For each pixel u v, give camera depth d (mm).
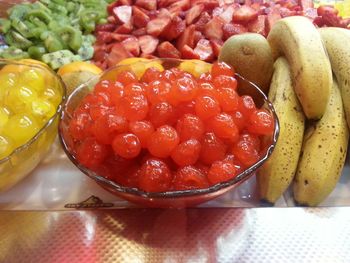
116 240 234
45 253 228
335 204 265
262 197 259
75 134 242
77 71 315
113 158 226
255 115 241
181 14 417
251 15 404
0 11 449
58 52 400
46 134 254
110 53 397
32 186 268
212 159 225
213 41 396
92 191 265
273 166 254
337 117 269
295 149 262
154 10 431
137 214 246
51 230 239
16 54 403
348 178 279
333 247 232
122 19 423
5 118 257
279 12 422
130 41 402
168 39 410
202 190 208
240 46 292
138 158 228
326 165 254
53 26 422
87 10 437
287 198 267
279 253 229
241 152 228
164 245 232
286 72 289
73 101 272
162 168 213
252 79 296
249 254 229
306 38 272
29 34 412
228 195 265
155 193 207
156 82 241
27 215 245
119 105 230
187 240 234
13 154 230
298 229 240
